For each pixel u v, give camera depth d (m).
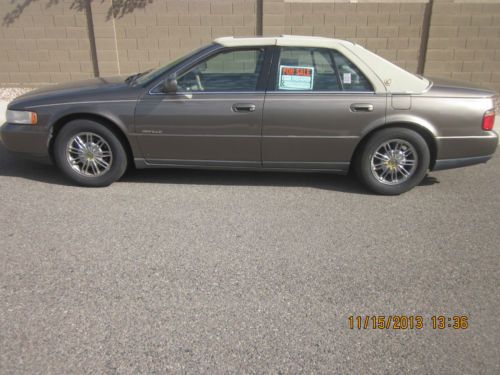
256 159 4.95
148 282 3.27
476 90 4.87
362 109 4.69
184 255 3.64
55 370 2.46
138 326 2.81
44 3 9.30
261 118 4.74
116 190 5.00
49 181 5.23
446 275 3.45
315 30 9.34
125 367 2.49
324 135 4.78
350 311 3.01
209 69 4.80
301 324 2.87
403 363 2.58
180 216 4.36
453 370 2.54
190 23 9.39
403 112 4.71
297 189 5.16
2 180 5.24
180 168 5.33
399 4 9.16
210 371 2.48
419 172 4.92
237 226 4.18
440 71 9.55
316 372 2.50
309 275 3.40
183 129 4.82
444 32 9.26
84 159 4.98
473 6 9.09
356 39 9.40
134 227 4.11
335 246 3.85
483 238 4.05
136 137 4.87
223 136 4.83
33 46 9.60
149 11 9.31
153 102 4.79
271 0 9.09
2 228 4.04
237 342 2.70
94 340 2.69
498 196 5.07
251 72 4.79
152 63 9.67
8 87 9.86
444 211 4.63
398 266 3.56
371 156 4.88
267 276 3.38
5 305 2.98
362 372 2.51
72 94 4.93
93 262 3.52
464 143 4.84
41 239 3.86
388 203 4.82
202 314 2.94
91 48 9.62
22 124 4.96
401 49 9.45
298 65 4.75
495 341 2.78
